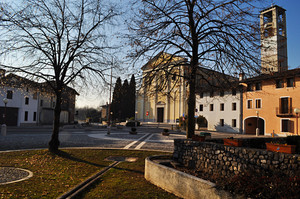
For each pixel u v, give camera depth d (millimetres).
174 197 4711
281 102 29250
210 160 6555
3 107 32844
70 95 12133
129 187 5375
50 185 5434
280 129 28922
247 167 5332
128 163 8414
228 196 3576
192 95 8492
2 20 8281
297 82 27375
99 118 74312
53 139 10070
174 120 56875
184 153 7699
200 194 4152
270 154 4852
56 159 8711
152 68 8625
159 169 5547
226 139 6309
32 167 7324
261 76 7918
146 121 63625
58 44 9992
